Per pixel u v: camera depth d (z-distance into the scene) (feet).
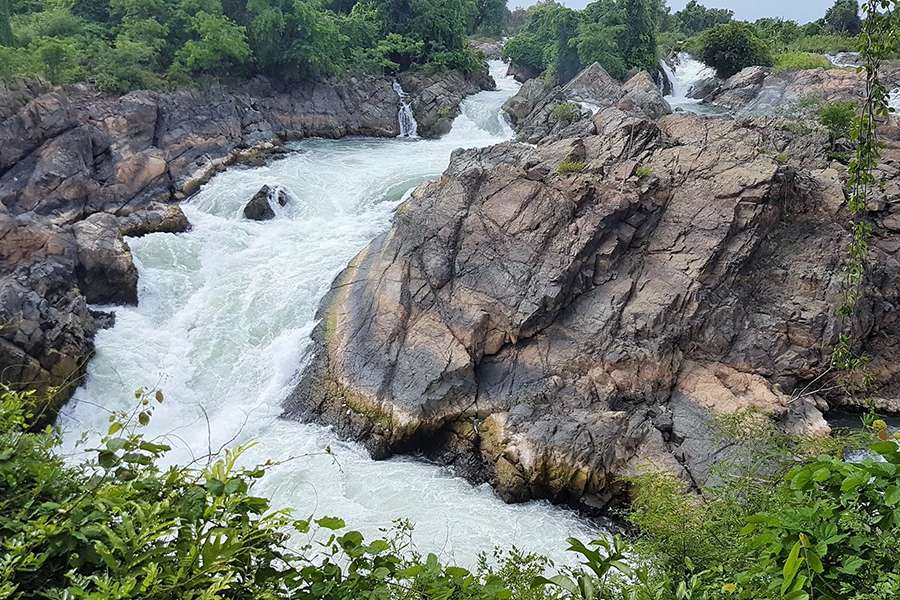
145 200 81.30
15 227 62.23
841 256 59.57
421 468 51.57
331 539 13.67
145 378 59.00
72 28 103.60
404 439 52.75
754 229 59.98
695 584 16.85
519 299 57.36
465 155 76.33
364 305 61.36
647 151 69.15
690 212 62.03
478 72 147.43
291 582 12.75
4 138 74.49
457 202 64.59
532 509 47.50
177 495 12.50
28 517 11.69
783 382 55.67
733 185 61.77
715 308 57.26
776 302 58.85
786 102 109.60
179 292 69.41
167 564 11.21
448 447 52.95
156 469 13.29
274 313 65.72
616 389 53.31
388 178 90.07
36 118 77.46
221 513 12.50
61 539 11.14
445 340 56.59
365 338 58.65
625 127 71.31
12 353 52.95
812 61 125.08
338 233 77.56
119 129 84.38
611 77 120.57
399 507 46.19
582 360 55.01
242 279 70.18
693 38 181.37
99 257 65.87
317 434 54.95
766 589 13.34
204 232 76.79
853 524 12.89
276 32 112.06
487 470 50.70
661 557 24.62
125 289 67.00
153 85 94.38
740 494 31.12
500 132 120.16
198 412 58.03
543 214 61.36
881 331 59.31
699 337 56.54
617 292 58.39
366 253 68.49
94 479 12.98
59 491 12.54
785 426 50.49
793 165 69.72
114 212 78.02
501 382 55.06
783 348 56.59
